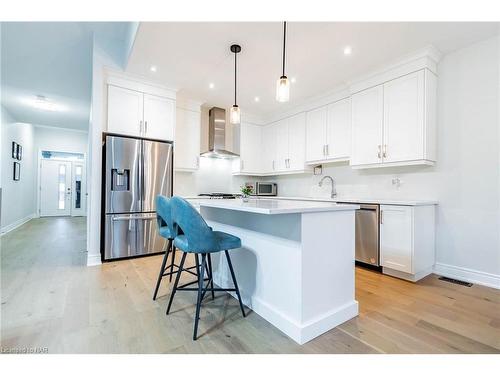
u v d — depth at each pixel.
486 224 2.50
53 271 2.81
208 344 1.52
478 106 2.56
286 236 1.68
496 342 1.55
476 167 2.57
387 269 2.78
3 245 4.07
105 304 2.02
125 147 3.28
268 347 1.49
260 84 3.58
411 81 2.76
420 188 2.98
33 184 7.52
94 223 3.10
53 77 4.16
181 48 2.68
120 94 3.33
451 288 2.40
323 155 3.90
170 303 1.87
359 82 3.26
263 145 5.11
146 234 3.44
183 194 4.46
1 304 2.00
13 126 5.85
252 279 2.00
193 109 4.23
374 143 3.09
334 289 1.75
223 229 2.43
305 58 2.83
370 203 2.87
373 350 1.47
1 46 3.29
